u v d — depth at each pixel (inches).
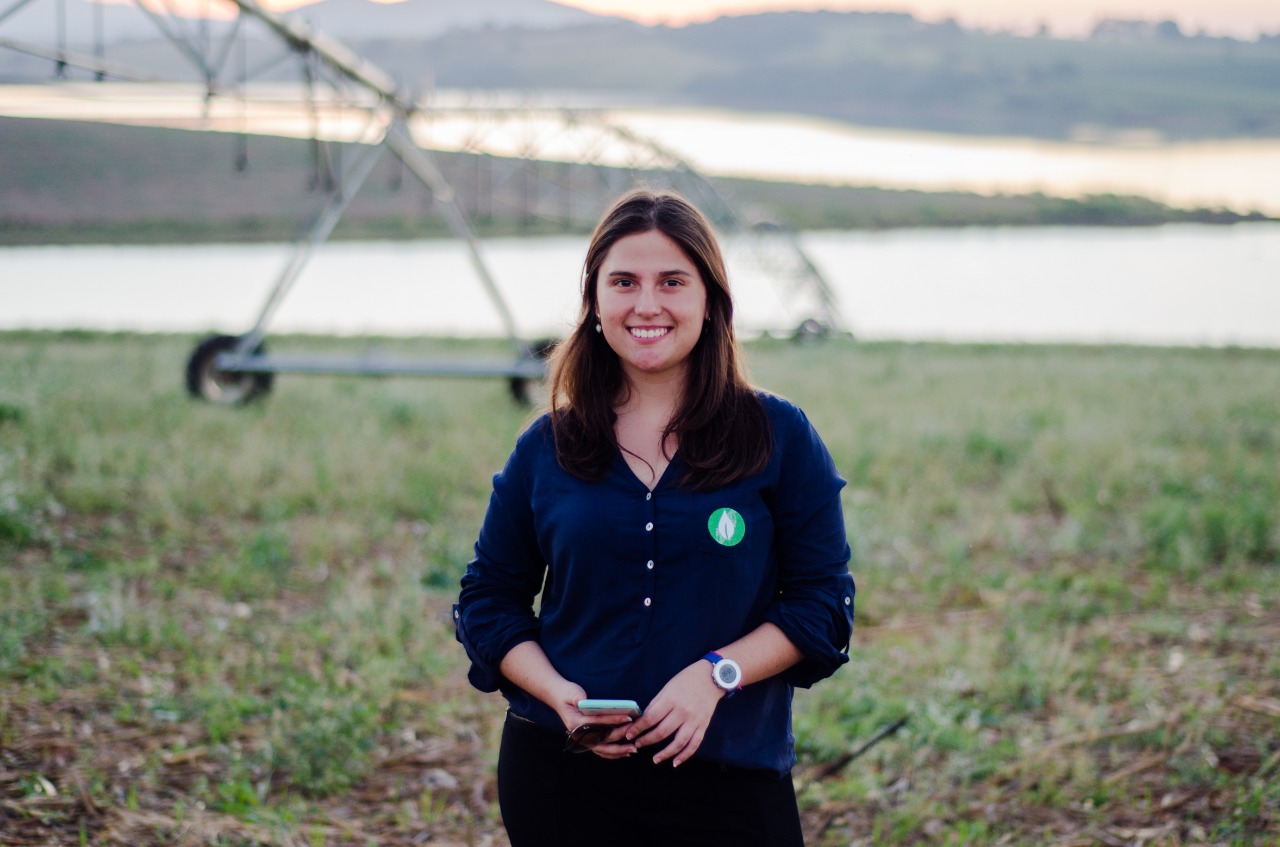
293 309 1310.3
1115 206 3592.5
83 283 1512.1
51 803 154.9
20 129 3016.7
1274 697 201.5
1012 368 724.0
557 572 89.0
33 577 250.2
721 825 88.1
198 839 148.2
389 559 285.4
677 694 82.8
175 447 381.7
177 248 2129.7
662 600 86.2
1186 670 215.9
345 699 191.0
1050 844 154.8
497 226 2573.8
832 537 89.7
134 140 3186.5
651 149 879.1
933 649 226.2
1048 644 227.5
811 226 3063.5
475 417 474.6
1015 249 2294.5
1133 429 456.1
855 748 182.1
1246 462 391.2
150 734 178.7
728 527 85.7
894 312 1369.3
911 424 470.9
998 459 414.6
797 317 1155.3
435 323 1194.6
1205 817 160.6
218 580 259.4
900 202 3617.1
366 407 486.9
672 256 86.3
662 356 86.4
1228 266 1903.3
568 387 89.9
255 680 200.7
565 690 85.6
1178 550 289.7
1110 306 1406.3
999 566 286.2
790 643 86.4
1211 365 740.7
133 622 220.1
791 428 89.4
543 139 789.9
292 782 167.5
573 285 95.1
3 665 196.2
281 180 3011.8
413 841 154.5
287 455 377.4
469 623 92.3
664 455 88.4
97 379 536.1
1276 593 262.2
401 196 2950.3
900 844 155.7
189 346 752.3
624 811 88.7
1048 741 186.1
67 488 317.4
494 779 172.7
